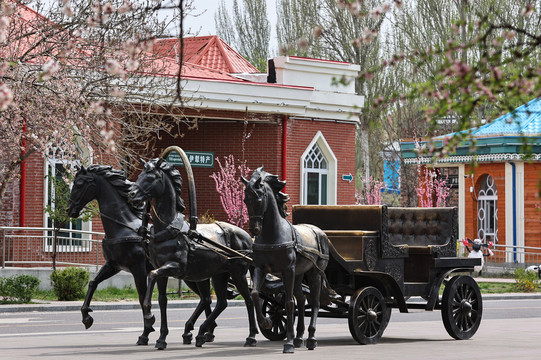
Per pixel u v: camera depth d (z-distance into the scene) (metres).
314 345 14.18
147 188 13.77
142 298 14.74
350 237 15.31
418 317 22.69
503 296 29.67
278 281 14.85
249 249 15.23
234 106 32.44
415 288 16.05
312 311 14.37
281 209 13.91
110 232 14.77
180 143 34.84
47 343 15.06
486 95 6.03
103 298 25.16
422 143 45.84
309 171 35.56
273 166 34.28
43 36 22.12
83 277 24.92
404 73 52.53
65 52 20.30
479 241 37.16
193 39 38.81
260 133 34.38
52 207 28.41
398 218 16.89
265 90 33.12
